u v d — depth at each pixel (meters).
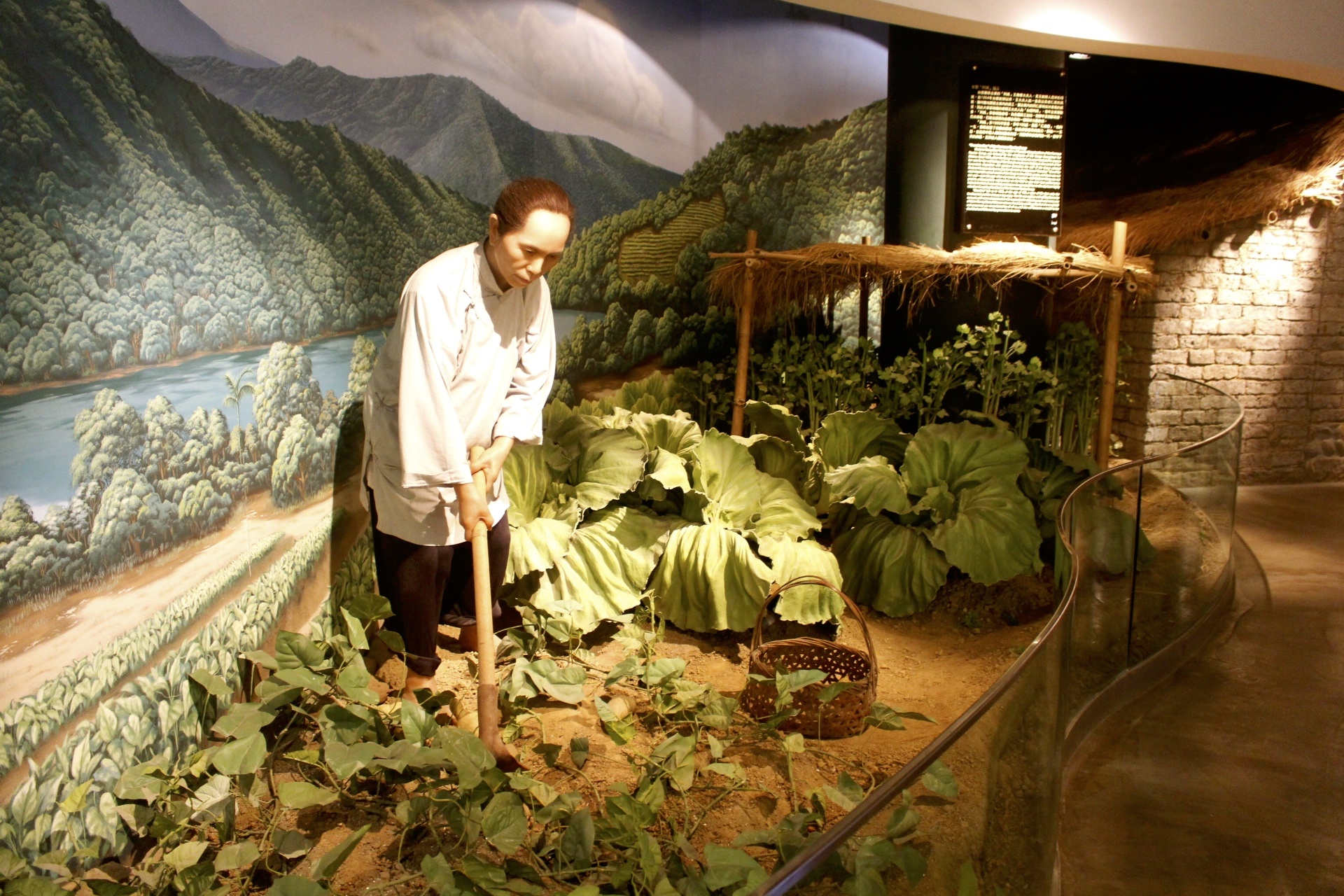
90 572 2.04
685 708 3.06
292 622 2.93
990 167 5.77
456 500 2.78
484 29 3.86
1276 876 2.65
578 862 2.10
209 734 2.50
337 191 3.14
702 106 5.05
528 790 2.39
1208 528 4.68
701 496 3.99
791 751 2.75
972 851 1.56
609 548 3.73
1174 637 4.28
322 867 1.87
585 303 4.67
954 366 5.50
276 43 2.86
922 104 5.81
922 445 4.59
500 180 4.03
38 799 1.89
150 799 2.16
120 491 2.14
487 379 2.82
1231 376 7.71
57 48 2.04
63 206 2.01
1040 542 4.35
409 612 2.89
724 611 3.71
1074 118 7.01
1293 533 6.46
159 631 2.28
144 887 2.03
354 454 3.29
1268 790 3.13
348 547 3.29
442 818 2.31
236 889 2.13
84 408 2.04
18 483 1.86
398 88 3.46
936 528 4.27
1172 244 7.37
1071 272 5.23
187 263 2.41
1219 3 5.38
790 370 5.29
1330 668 4.20
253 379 2.69
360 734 2.45
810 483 4.70
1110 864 2.70
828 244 4.93
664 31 4.80
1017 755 1.77
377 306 3.38
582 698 3.04
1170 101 6.91
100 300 2.10
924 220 5.91
